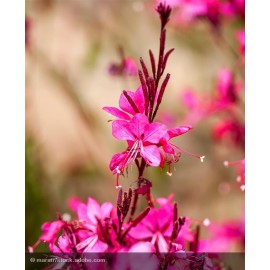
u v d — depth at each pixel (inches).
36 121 20.5
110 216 14.1
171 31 22.1
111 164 13.4
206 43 22.1
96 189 21.2
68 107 21.8
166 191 21.1
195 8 19.8
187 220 14.3
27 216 18.1
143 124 13.3
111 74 19.4
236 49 21.1
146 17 22.0
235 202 22.2
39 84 21.0
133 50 22.1
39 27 21.1
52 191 20.1
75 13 22.1
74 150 21.5
